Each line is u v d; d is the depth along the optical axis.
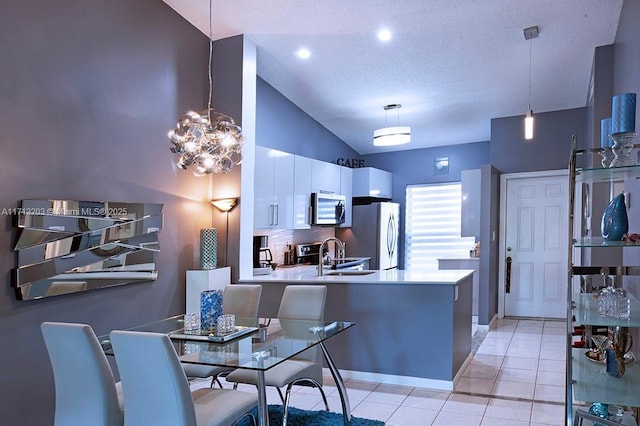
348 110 6.00
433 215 7.29
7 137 2.59
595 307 2.33
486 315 5.69
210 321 2.71
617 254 3.95
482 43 4.20
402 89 5.31
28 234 2.67
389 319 3.80
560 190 6.01
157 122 3.72
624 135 2.09
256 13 3.85
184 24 4.03
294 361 2.95
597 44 4.18
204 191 4.25
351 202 6.86
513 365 4.22
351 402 3.38
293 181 5.32
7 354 2.59
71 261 2.93
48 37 2.83
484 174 5.88
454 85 5.16
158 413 1.93
